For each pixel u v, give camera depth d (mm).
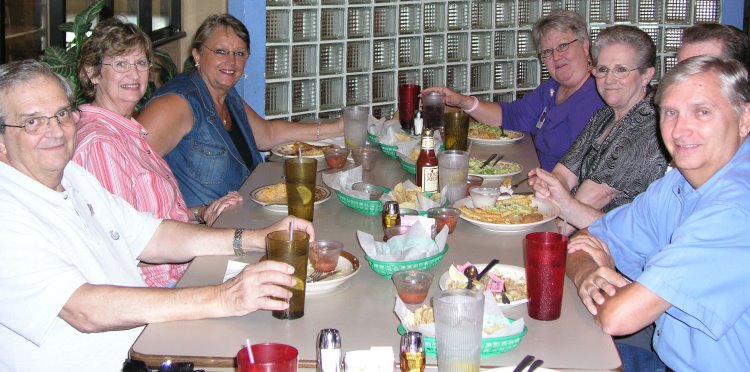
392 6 4156
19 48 2869
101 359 1593
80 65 2230
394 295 1589
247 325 1442
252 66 3912
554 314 1472
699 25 2285
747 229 1457
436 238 1716
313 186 2025
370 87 4184
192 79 2779
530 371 1229
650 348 2090
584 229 1959
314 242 1677
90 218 1719
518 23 4484
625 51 2418
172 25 4348
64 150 1567
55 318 1465
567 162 2639
